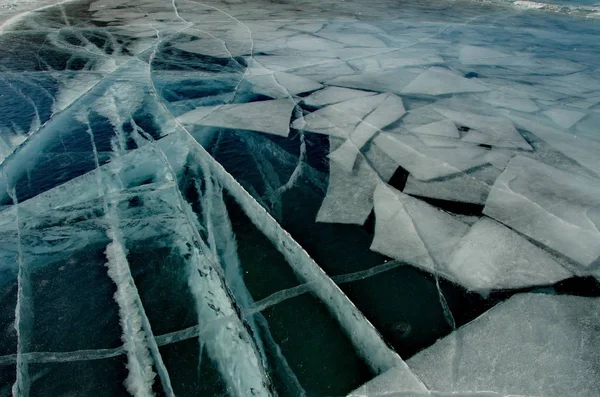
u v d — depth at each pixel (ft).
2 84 15.19
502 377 5.90
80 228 8.68
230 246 8.30
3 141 11.57
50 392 5.72
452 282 7.60
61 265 7.82
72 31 22.53
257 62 18.47
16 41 20.42
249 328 6.67
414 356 6.27
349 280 7.64
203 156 11.12
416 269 7.86
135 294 7.23
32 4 29.63
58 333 6.55
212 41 21.24
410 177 10.50
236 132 12.44
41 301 7.09
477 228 8.80
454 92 15.69
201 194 9.78
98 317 6.82
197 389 5.78
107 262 7.91
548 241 8.42
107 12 27.45
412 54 20.06
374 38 22.67
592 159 11.30
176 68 17.39
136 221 8.90
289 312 6.99
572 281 7.54
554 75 17.65
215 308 6.96
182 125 12.70
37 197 9.53
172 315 6.87
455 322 6.86
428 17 28.14
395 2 33.35
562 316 6.88
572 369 6.00
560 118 13.70
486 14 29.53
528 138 12.39
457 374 5.96
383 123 13.14
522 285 7.48
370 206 9.47
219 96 14.93
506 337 6.54
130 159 11.01
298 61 18.75
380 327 6.79
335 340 6.55
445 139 12.24
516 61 19.36
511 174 10.59
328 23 25.72
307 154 11.43
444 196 9.80
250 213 9.18
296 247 8.01
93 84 15.49
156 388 5.77
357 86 16.08
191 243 8.35
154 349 6.30
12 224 8.75
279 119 13.28
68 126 12.51
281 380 5.97
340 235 8.66
